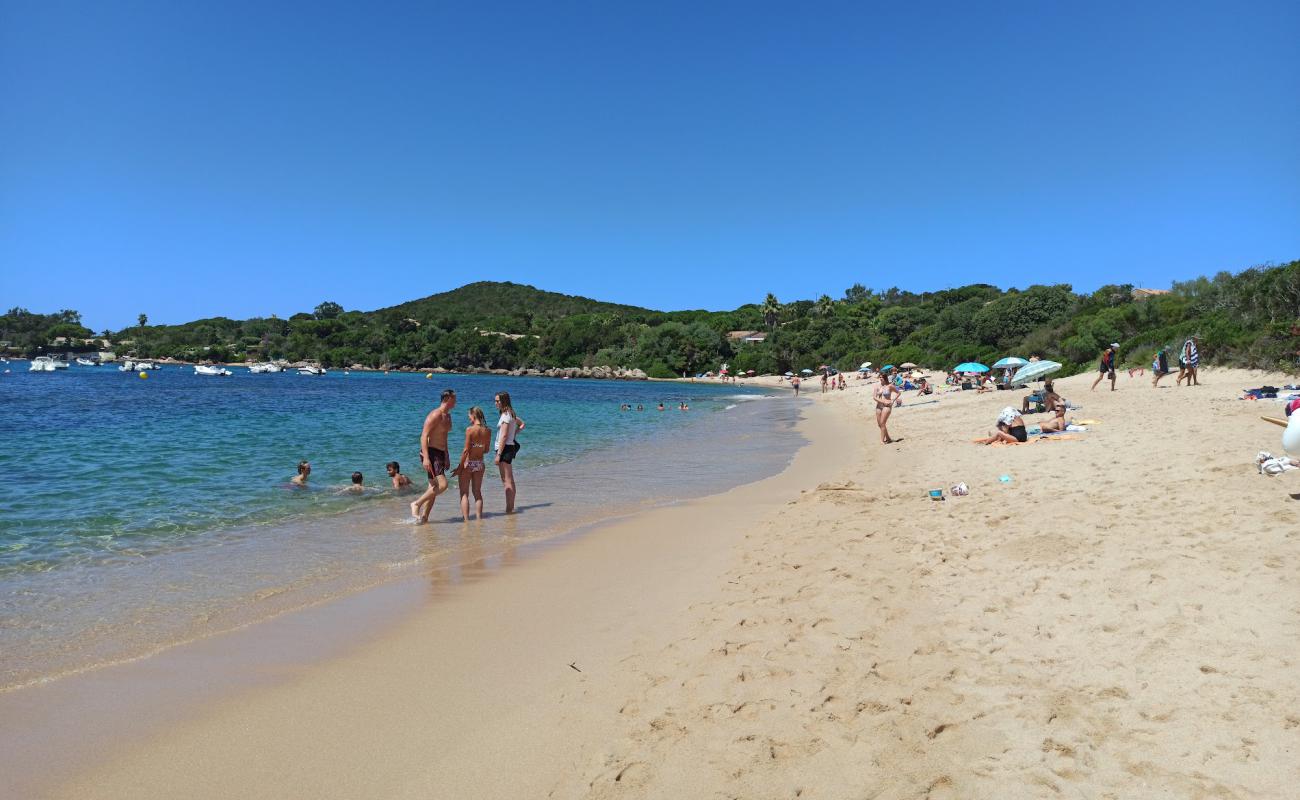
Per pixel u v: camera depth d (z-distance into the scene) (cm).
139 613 573
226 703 411
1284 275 2984
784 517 879
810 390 6562
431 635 517
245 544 819
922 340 7862
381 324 15588
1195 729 314
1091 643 410
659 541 804
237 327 16262
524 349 12619
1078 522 668
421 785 325
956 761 313
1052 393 1616
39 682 440
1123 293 5975
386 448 1811
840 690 387
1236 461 859
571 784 321
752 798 301
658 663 446
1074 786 288
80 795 322
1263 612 414
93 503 1056
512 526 914
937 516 782
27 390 5009
